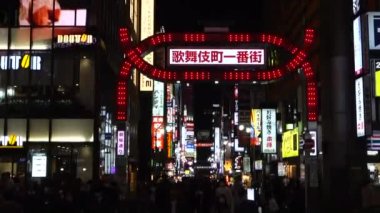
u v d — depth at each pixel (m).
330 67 18.86
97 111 34.53
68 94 34.69
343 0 18.81
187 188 27.06
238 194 22.42
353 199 17.97
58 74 34.75
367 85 22.64
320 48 19.36
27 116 34.38
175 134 107.75
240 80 22.25
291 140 52.72
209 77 22.12
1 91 34.44
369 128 22.38
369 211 12.65
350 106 18.72
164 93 66.38
